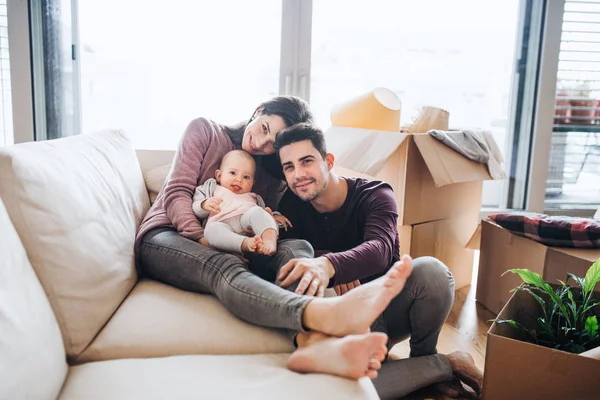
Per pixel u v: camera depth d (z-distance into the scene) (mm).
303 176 1411
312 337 1050
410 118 2375
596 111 3023
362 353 951
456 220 2246
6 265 877
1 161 1002
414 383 1415
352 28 2752
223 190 1397
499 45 2900
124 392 911
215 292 1217
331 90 2801
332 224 1484
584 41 2926
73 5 2523
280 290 1122
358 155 1980
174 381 949
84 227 1123
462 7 2818
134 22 2602
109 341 1091
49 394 870
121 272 1228
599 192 3141
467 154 2078
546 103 2900
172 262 1296
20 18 2408
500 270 2043
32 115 2510
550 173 3074
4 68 2504
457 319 2014
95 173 1291
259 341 1126
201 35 2660
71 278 1059
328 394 912
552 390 1237
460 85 2910
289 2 2633
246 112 2762
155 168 1757
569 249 1810
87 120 2674
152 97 2701
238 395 900
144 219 1456
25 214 1007
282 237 1446
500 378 1279
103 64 2625
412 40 2812
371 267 1295
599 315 1438
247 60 2711
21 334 826
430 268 1400
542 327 1468
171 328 1133
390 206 1442
